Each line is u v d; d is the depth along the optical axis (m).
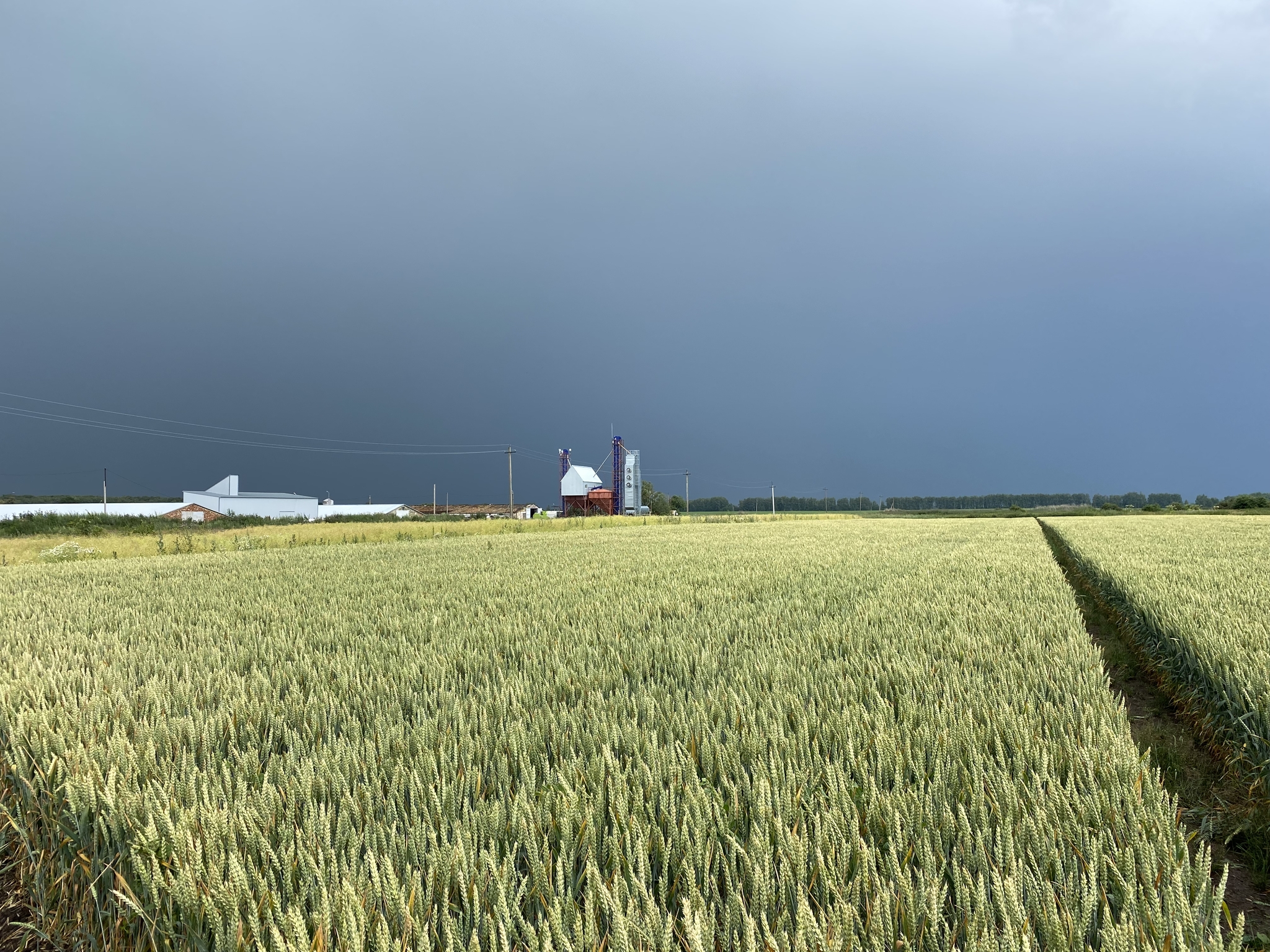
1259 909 2.68
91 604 8.98
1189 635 5.35
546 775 2.78
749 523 50.44
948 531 31.09
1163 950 1.70
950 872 2.13
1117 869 1.96
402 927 1.87
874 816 2.38
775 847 2.21
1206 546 16.28
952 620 6.29
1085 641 5.37
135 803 2.59
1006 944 1.63
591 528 44.34
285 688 4.68
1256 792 3.57
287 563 15.34
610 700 3.87
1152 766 3.84
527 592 9.24
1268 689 3.92
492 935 1.74
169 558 18.36
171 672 5.00
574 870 2.17
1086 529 29.33
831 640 5.52
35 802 2.98
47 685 4.60
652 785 2.64
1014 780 2.63
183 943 2.05
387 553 18.42
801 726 3.21
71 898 2.64
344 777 2.77
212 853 2.22
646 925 1.77
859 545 19.06
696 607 7.65
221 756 3.37
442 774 2.75
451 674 4.86
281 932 1.89
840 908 1.78
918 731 3.15
